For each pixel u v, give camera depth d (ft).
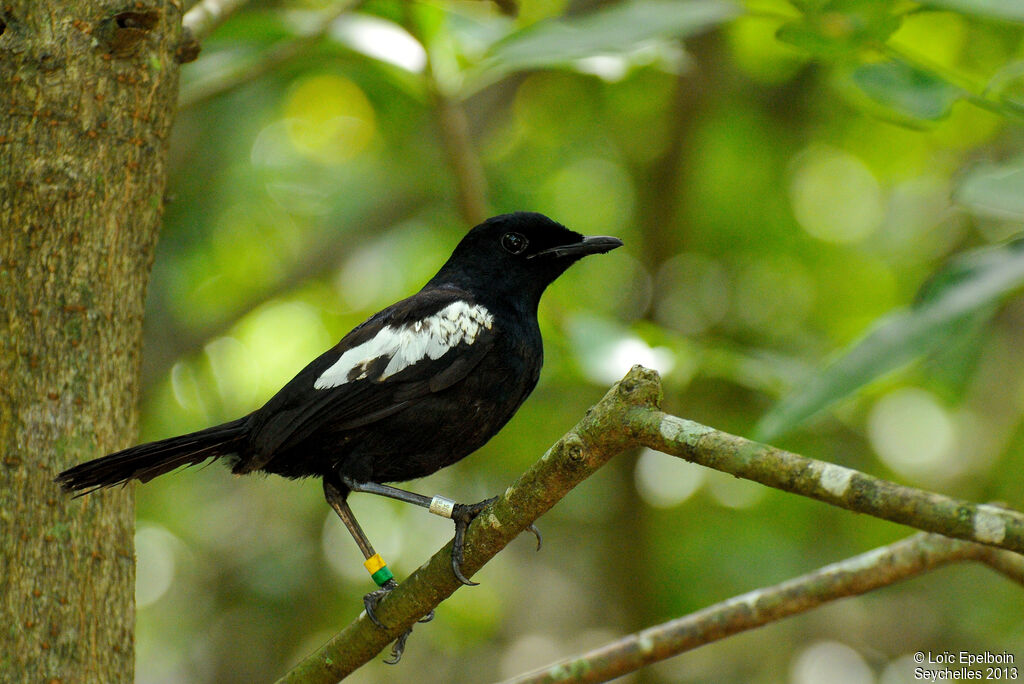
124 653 17.76
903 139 51.67
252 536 56.90
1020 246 15.67
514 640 61.26
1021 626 48.75
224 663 53.62
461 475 52.42
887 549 20.18
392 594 17.70
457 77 29.30
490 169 52.80
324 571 53.31
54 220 17.63
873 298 53.31
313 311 53.93
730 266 54.60
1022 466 46.47
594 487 50.80
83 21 17.88
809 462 13.19
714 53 45.78
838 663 54.65
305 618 53.01
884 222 56.18
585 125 53.93
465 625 54.34
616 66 30.32
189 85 28.84
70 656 16.97
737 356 29.60
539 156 55.06
